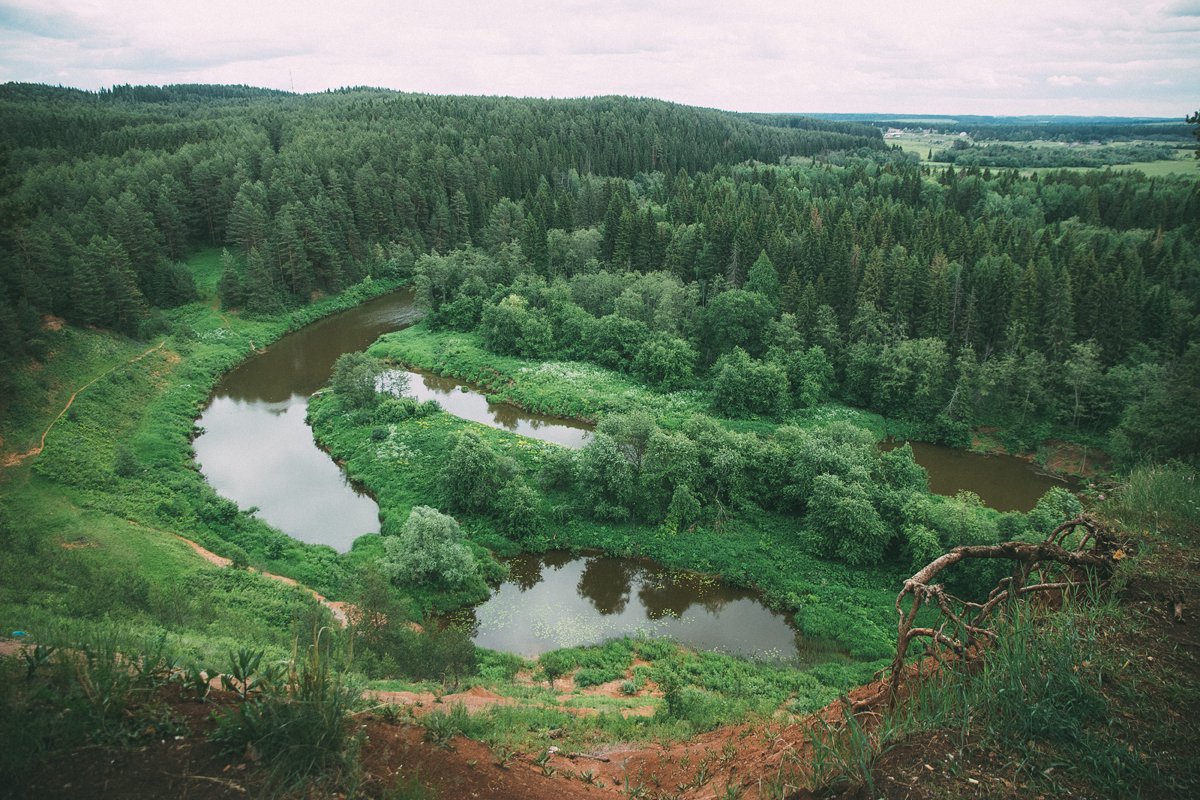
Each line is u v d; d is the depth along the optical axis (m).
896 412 62.47
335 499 48.75
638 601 38.00
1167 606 9.56
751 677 30.98
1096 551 10.61
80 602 25.36
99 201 91.00
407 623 30.95
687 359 67.44
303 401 66.25
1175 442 31.89
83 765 7.58
